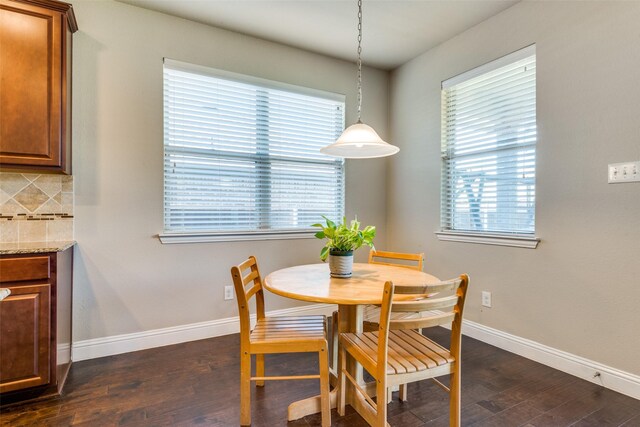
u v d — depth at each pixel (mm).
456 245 2869
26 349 1761
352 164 3402
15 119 1900
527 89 2396
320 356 1597
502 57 2498
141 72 2479
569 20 2113
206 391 1922
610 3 1932
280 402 1821
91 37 2324
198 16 2576
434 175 3072
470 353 2434
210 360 2316
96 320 2361
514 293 2434
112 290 2406
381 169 3576
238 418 1679
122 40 2418
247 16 2568
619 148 1897
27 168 1976
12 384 1732
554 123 2195
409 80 3340
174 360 2312
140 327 2492
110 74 2385
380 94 3551
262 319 1929
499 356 2383
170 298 2590
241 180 2883
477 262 2695
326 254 1943
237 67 2812
